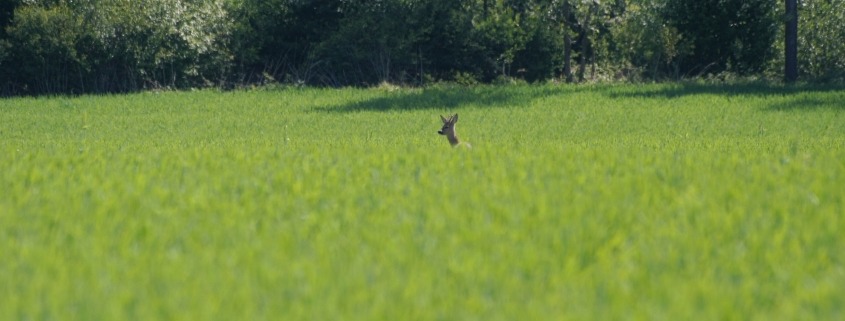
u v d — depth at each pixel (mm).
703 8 164125
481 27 172375
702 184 46344
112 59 158500
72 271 30812
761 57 167125
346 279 29656
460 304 27438
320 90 153000
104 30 156750
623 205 40812
